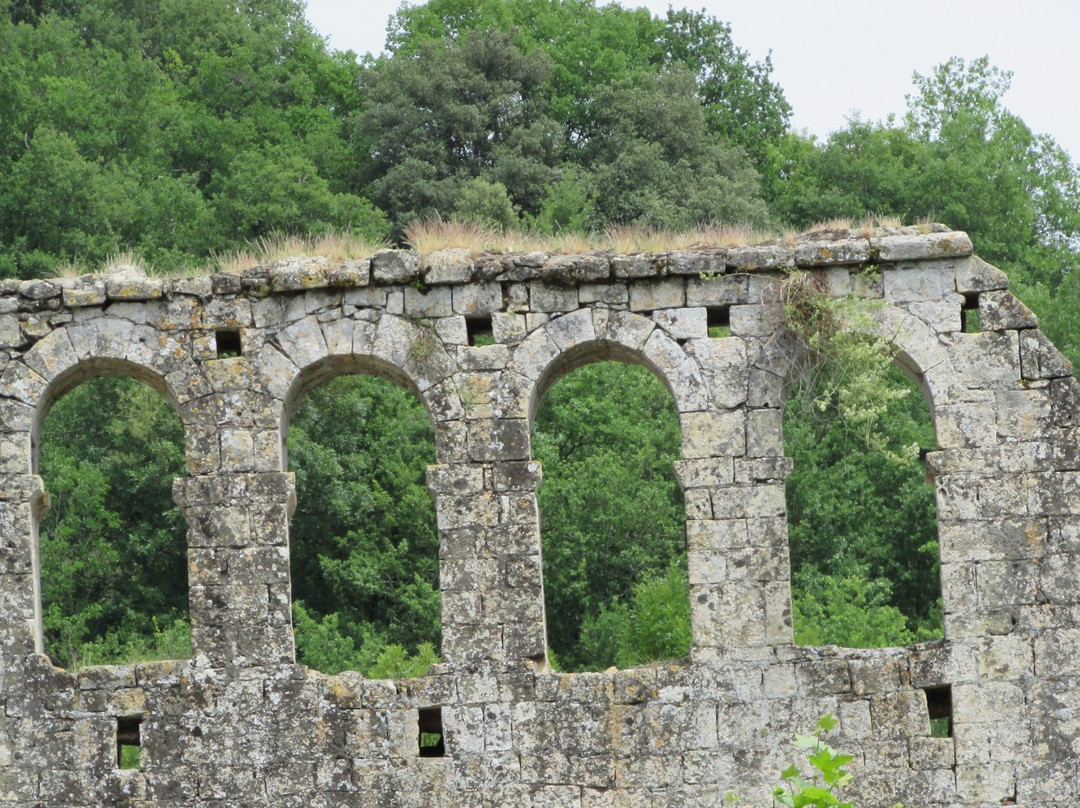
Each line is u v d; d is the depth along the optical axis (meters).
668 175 72.44
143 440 59.66
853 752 29.61
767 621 29.98
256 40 86.31
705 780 29.62
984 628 29.83
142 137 74.44
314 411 60.84
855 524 59.75
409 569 59.22
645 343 30.69
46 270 60.44
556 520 57.62
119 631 56.22
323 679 30.28
